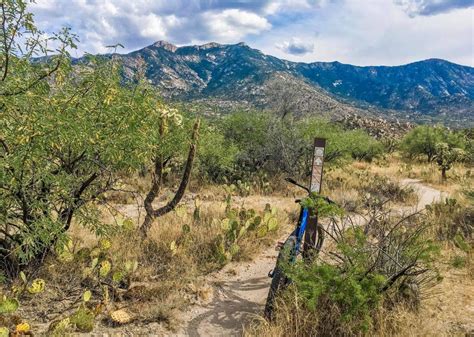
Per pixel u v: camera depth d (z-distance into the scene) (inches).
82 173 192.2
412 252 167.5
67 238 171.3
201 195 438.0
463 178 603.5
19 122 141.7
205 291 187.2
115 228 191.3
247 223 260.4
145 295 175.8
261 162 578.6
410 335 139.0
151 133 191.6
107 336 146.1
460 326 153.3
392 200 436.5
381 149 1048.8
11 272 178.1
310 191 192.7
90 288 179.3
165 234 249.0
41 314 156.9
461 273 207.8
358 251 153.0
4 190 155.7
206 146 476.1
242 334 152.1
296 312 146.7
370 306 146.5
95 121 168.6
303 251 185.6
